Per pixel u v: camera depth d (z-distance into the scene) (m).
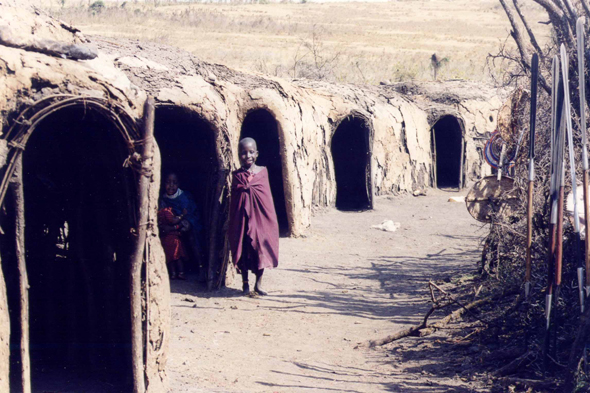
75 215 5.19
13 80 3.90
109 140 4.68
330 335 6.77
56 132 4.75
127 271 4.93
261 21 61.69
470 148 20.25
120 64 7.71
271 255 8.18
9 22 4.34
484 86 21.89
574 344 4.52
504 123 8.10
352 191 15.62
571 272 5.65
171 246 8.70
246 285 8.26
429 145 18.78
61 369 5.18
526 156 7.39
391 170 16.81
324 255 10.48
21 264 4.01
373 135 14.94
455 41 58.22
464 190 19.05
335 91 15.55
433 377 5.41
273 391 5.02
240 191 8.03
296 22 66.94
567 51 5.62
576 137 5.73
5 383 3.88
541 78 5.78
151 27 50.44
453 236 12.43
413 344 6.40
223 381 5.22
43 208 5.31
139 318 4.58
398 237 12.19
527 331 5.57
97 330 5.25
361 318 7.38
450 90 20.91
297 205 11.38
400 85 20.91
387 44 55.28
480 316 6.66
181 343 6.29
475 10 86.25
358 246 11.28
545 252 6.08
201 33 51.44
